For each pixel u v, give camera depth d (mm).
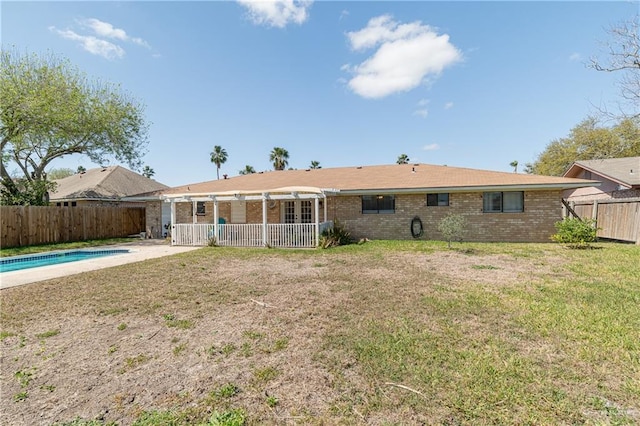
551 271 7543
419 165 19422
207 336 4051
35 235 14773
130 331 4262
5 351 3701
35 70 16328
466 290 5945
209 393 2789
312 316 4695
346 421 2385
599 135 26000
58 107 16312
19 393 2838
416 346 3596
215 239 14094
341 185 15883
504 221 13898
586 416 2379
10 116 15734
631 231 11898
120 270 8391
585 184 12406
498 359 3260
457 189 13617
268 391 2805
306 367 3205
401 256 10172
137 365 3326
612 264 8117
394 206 15383
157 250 12992
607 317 4391
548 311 4672
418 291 5938
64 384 2984
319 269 8328
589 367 3088
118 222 19547
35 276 7707
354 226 15938
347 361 3299
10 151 17703
